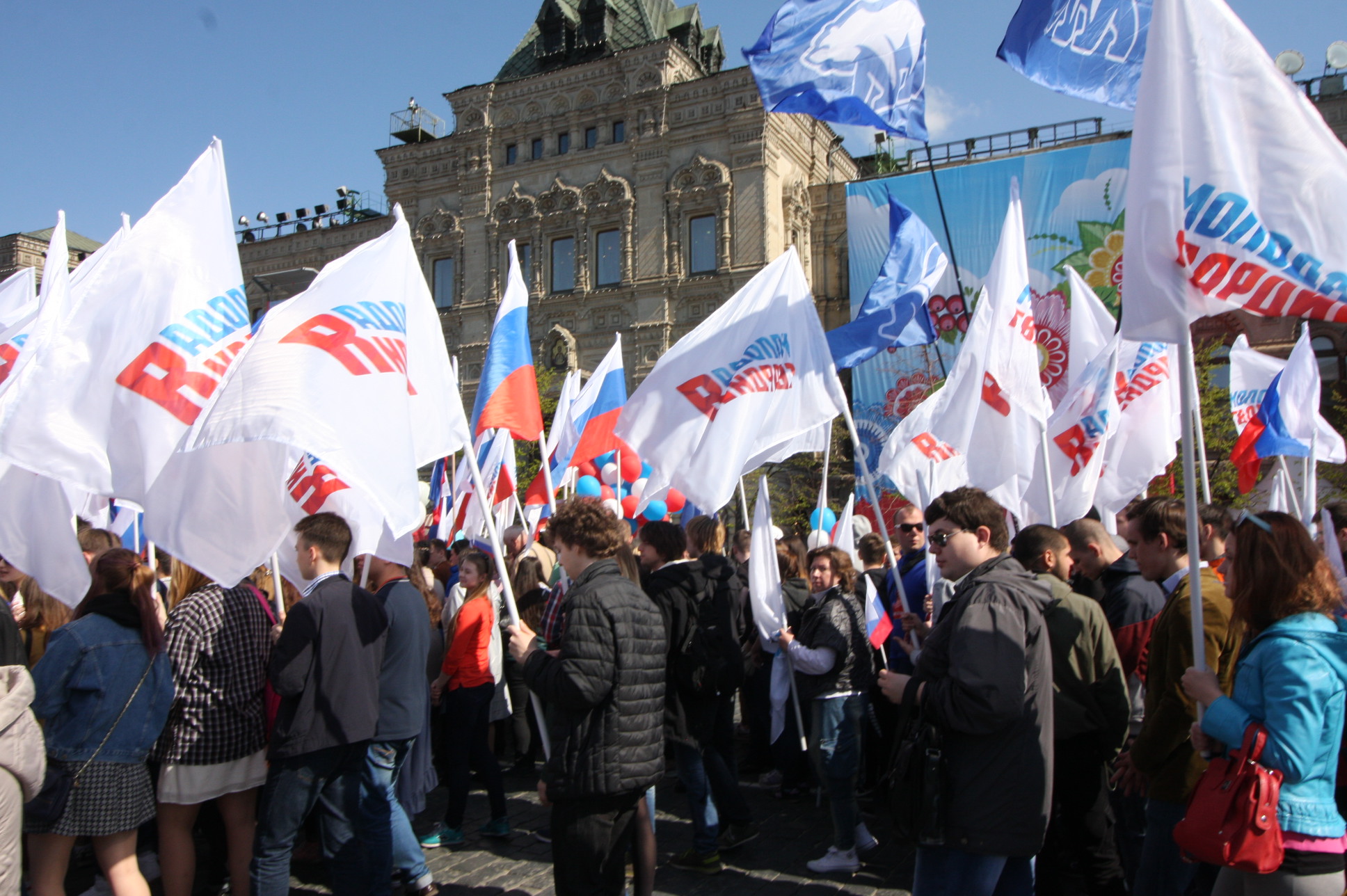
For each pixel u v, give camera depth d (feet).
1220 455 77.61
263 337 14.67
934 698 12.09
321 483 18.04
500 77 122.31
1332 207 11.18
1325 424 29.22
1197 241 11.45
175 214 17.34
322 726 15.26
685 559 21.70
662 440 21.26
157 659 15.33
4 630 15.56
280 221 136.26
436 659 23.93
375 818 16.81
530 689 14.67
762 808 24.38
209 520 15.29
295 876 20.29
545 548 31.32
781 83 19.47
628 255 106.93
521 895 18.72
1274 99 11.49
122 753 14.67
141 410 16.30
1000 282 22.29
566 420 39.73
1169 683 13.42
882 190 100.27
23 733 12.53
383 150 121.08
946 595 20.54
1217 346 82.48
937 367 94.12
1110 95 18.60
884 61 19.98
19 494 16.65
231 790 16.16
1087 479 22.70
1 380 21.04
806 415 20.52
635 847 15.76
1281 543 10.61
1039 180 93.97
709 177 103.76
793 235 107.34
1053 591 16.29
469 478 31.53
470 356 114.32
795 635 23.77
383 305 16.02
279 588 19.11
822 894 18.62
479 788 26.91
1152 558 15.85
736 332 21.35
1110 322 27.09
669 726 19.54
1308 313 11.03
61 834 14.24
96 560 15.43
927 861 12.49
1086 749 16.31
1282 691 10.05
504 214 114.01
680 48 108.06
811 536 32.01
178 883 15.87
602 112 109.70
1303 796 10.25
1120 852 17.33
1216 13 11.73
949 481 25.50
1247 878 10.59
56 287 17.83
